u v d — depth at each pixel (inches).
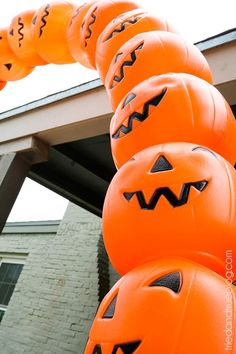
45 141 94.0
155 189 26.2
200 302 21.1
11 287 182.2
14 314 164.7
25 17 74.1
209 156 28.0
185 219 24.5
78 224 177.8
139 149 32.6
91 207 126.6
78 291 155.4
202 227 24.3
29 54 74.8
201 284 22.0
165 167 27.2
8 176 88.8
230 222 24.9
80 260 164.7
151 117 32.1
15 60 79.4
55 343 145.5
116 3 54.5
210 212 24.7
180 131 31.3
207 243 24.3
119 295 23.9
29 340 152.5
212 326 20.2
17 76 82.6
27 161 94.8
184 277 22.5
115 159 36.3
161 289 22.2
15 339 156.3
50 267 171.5
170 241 24.6
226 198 25.6
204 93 33.3
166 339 20.2
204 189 25.6
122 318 22.4
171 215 24.9
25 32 73.0
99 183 117.5
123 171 29.5
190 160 27.1
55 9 67.5
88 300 150.1
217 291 21.9
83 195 121.5
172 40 40.2
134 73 38.6
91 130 85.6
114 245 27.5
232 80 61.4
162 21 47.0
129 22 46.6
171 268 23.3
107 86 43.2
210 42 67.0
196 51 41.9
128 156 33.7
